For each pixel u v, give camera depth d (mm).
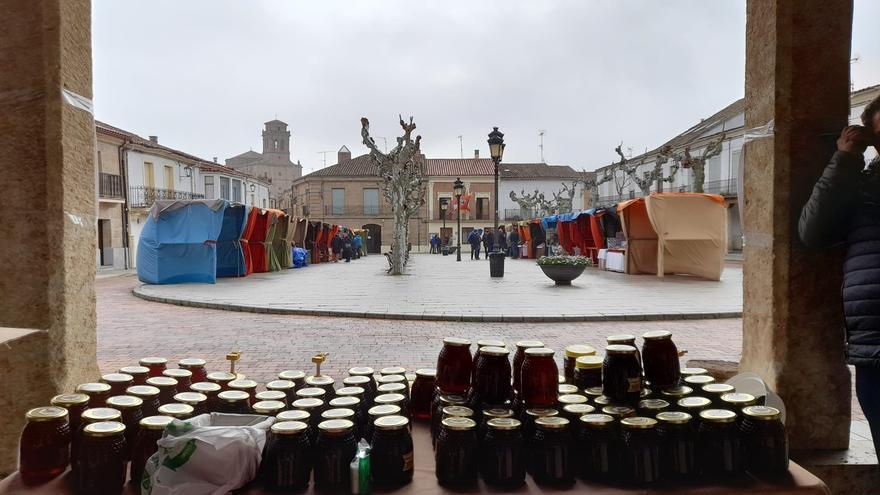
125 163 31906
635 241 20469
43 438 2348
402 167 21203
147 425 2330
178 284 17328
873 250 2613
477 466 2340
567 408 2467
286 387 2988
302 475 2264
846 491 3156
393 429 2305
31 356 3344
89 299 3709
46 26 3348
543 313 10789
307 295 14125
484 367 2617
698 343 8438
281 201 78625
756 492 2270
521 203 57750
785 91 3291
